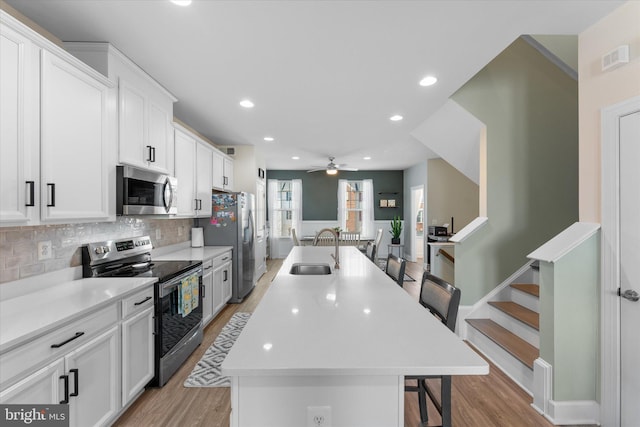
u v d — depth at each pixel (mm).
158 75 2598
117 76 2219
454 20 1842
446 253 4887
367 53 2229
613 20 1764
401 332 1206
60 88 1706
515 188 3215
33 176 1552
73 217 1810
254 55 2262
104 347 1767
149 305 2244
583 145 1979
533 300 2887
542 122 3215
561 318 1941
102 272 2396
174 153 3123
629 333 1735
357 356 1006
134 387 2041
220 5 1710
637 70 1648
